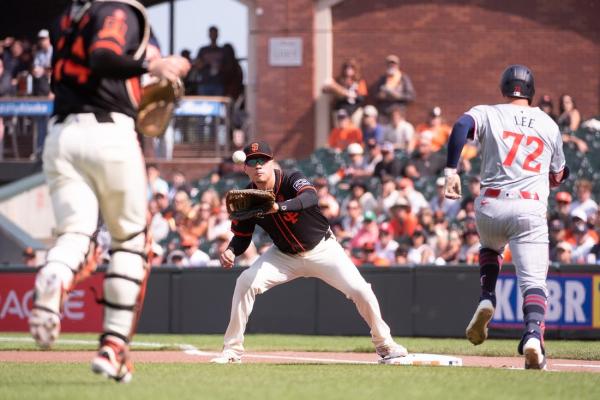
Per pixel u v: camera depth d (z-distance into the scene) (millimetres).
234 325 22844
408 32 63500
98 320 41281
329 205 46812
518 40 62906
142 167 14391
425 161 52375
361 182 48781
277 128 63500
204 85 62250
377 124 58250
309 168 55969
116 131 14195
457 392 14281
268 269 22719
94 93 14227
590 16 62406
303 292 39219
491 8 63031
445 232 43438
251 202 20922
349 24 63656
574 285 35500
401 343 33156
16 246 50281
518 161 20562
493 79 63094
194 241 44812
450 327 37125
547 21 62594
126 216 14375
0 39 73688
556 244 40344
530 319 20016
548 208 48344
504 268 36031
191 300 40656
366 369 18969
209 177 58000
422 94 63406
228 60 62938
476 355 27594
